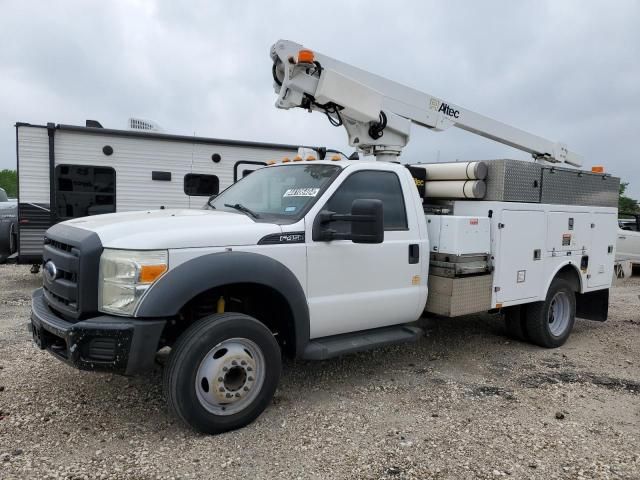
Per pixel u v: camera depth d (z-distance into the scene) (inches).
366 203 151.3
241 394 146.2
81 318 139.0
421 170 222.7
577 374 206.4
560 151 321.7
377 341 179.0
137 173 370.3
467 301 200.1
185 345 138.0
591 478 126.6
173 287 134.6
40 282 385.1
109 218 163.6
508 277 215.3
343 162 183.2
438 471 128.0
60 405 160.9
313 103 223.3
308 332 163.2
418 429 151.2
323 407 165.2
